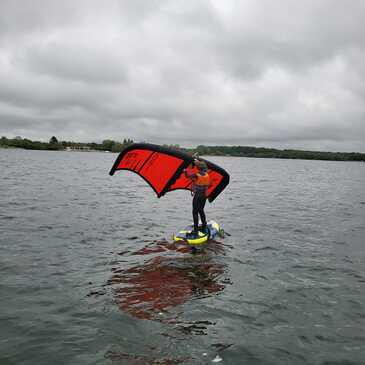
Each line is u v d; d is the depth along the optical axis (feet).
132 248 29.50
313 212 52.42
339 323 17.30
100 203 54.80
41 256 26.55
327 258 28.19
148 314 17.58
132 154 33.01
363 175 198.90
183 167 32.94
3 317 17.03
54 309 17.98
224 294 20.34
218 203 60.34
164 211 50.24
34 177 98.53
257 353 14.40
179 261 26.13
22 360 13.61
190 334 15.75
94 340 15.10
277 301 19.63
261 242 32.71
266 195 76.43
